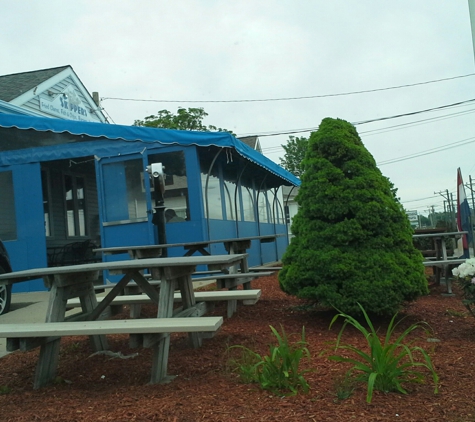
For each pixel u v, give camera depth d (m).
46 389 3.96
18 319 6.79
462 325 5.23
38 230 9.73
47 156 9.75
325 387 3.40
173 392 3.55
